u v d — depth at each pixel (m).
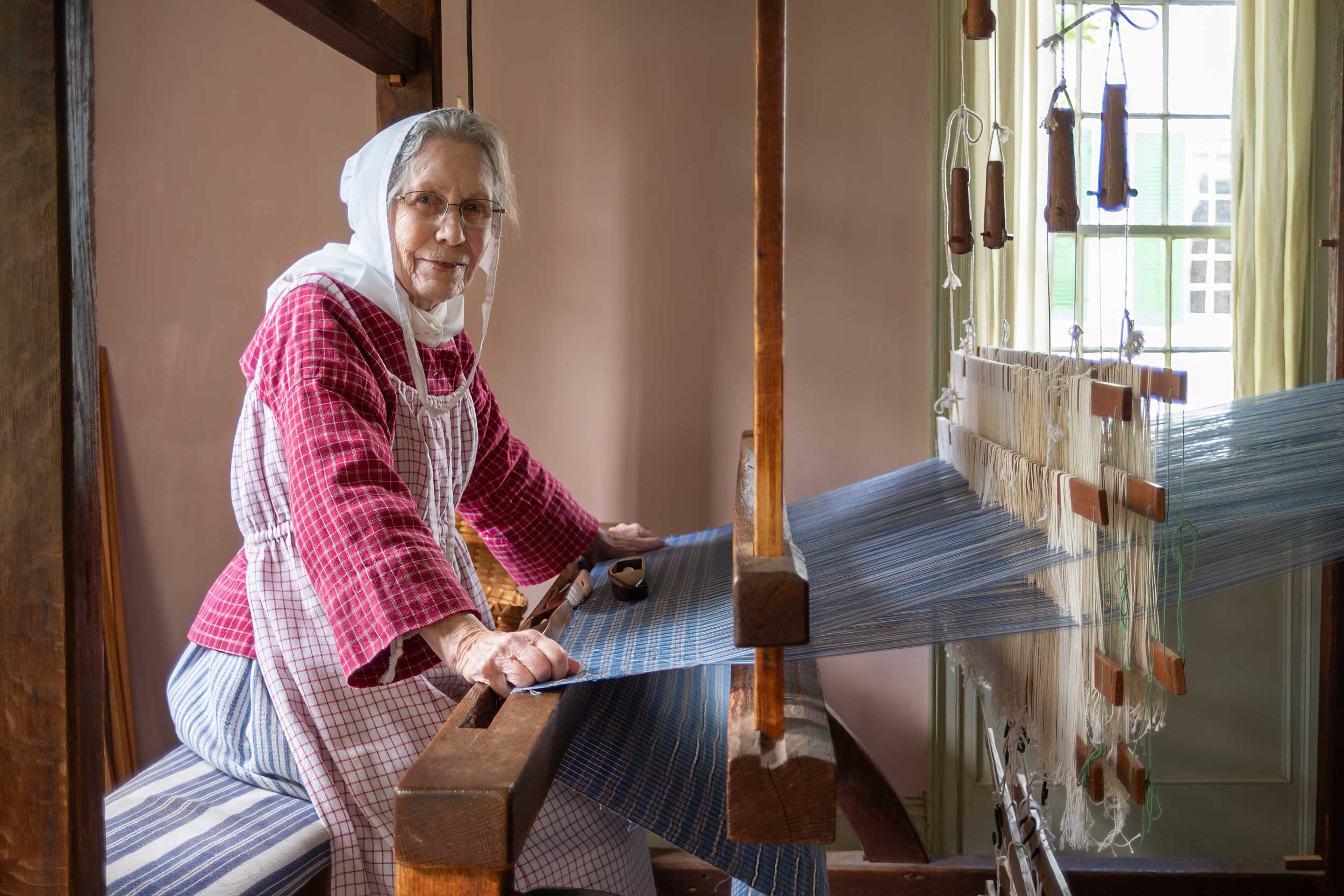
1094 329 2.60
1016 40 2.39
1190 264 2.59
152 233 2.56
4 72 0.92
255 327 2.58
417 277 1.46
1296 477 1.26
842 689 2.60
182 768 1.42
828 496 1.92
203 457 2.61
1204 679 2.62
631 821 1.14
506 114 2.53
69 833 0.96
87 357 0.97
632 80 2.51
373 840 1.27
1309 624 2.59
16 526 0.95
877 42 2.47
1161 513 1.00
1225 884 2.15
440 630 1.12
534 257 2.56
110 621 2.59
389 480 1.22
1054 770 1.27
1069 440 1.21
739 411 2.57
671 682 1.48
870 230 2.51
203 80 2.53
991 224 1.59
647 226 2.54
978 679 1.65
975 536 1.35
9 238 0.93
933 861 2.14
